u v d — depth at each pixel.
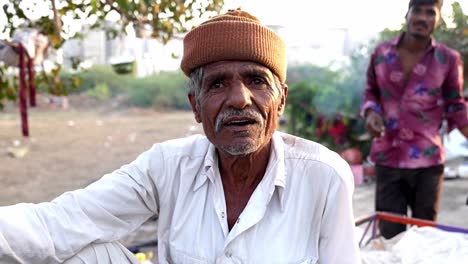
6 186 6.07
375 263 1.88
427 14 2.63
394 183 2.84
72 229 1.26
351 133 5.95
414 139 2.77
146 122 13.42
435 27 2.68
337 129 5.92
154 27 2.91
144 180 1.36
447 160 5.94
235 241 1.26
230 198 1.34
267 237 1.26
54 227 1.26
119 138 10.38
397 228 2.66
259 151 1.29
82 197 1.31
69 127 12.29
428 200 2.79
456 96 2.77
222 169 1.35
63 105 16.30
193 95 1.31
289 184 1.30
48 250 1.23
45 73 3.24
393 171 2.83
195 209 1.34
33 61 2.84
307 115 6.27
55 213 1.27
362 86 5.89
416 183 2.81
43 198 5.53
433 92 2.74
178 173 1.38
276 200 1.29
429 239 1.97
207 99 1.22
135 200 1.35
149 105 17.27
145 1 2.83
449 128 2.84
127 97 17.81
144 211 1.39
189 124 12.80
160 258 1.38
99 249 1.32
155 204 1.41
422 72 2.73
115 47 8.56
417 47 2.72
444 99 2.82
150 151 1.42
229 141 1.20
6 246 1.17
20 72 2.77
